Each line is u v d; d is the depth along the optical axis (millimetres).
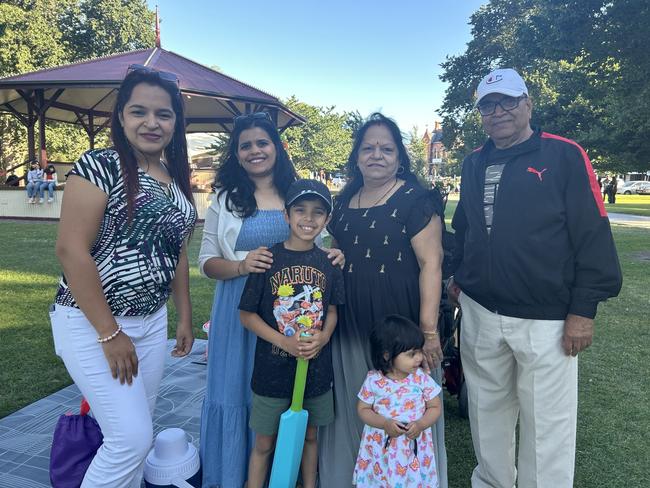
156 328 2084
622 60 10516
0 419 3211
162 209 1891
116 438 1866
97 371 1844
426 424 2127
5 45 20000
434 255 2242
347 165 2531
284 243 2238
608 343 4820
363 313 2330
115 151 1848
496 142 2264
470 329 2385
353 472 2418
